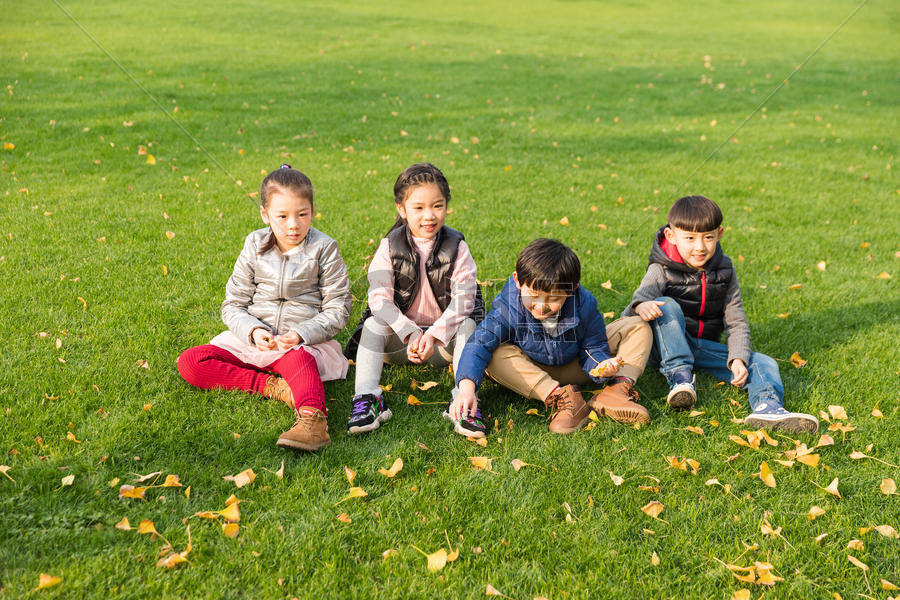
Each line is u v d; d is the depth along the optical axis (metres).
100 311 3.54
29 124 7.50
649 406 2.97
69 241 4.47
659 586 2.04
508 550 2.14
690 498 2.40
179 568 2.02
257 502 2.29
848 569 2.12
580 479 2.47
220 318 3.54
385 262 3.02
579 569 2.10
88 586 1.94
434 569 2.04
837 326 3.78
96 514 2.19
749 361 3.04
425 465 2.53
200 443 2.58
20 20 15.25
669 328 3.03
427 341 2.90
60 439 2.53
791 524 2.29
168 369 3.05
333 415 2.84
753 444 2.66
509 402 2.98
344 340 3.46
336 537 2.15
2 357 3.06
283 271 2.95
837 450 2.69
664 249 3.18
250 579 2.00
